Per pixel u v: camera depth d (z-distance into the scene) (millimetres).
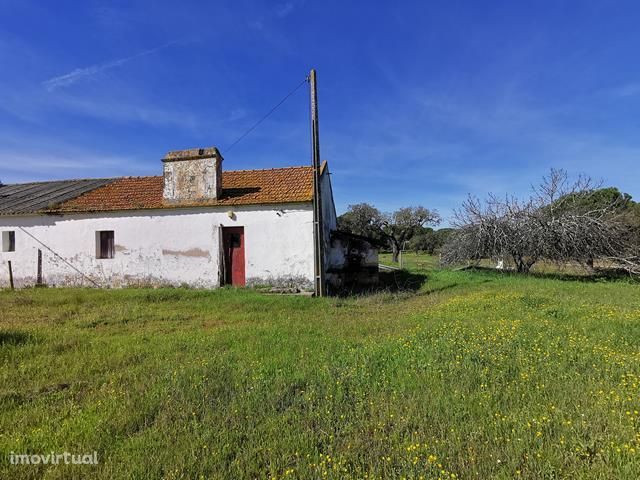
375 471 2779
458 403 3770
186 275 14016
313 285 13086
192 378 4664
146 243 14352
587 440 3029
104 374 5035
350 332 7184
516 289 12461
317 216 12586
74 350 6105
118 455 3061
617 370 4469
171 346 6230
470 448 2998
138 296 11602
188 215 14086
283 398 4102
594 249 16484
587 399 3746
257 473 2857
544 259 18016
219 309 9984
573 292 11727
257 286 13445
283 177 15617
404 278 17750
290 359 5375
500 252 18547
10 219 15555
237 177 16344
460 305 9438
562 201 17891
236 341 6527
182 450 3104
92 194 16391
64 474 2857
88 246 14828
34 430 3490
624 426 3162
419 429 3354
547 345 5500
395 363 4996
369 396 4039
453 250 20484
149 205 14344
